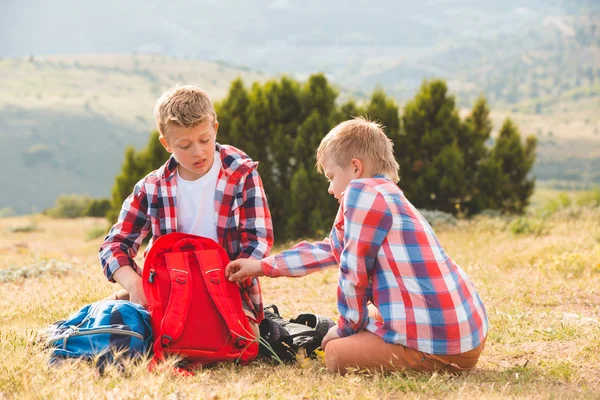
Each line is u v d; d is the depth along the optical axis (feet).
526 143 54.85
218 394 8.93
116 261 12.26
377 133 11.48
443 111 50.78
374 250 10.68
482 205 51.37
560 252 27.12
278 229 45.19
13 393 8.87
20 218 151.33
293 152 44.96
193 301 11.40
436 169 49.96
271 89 47.06
